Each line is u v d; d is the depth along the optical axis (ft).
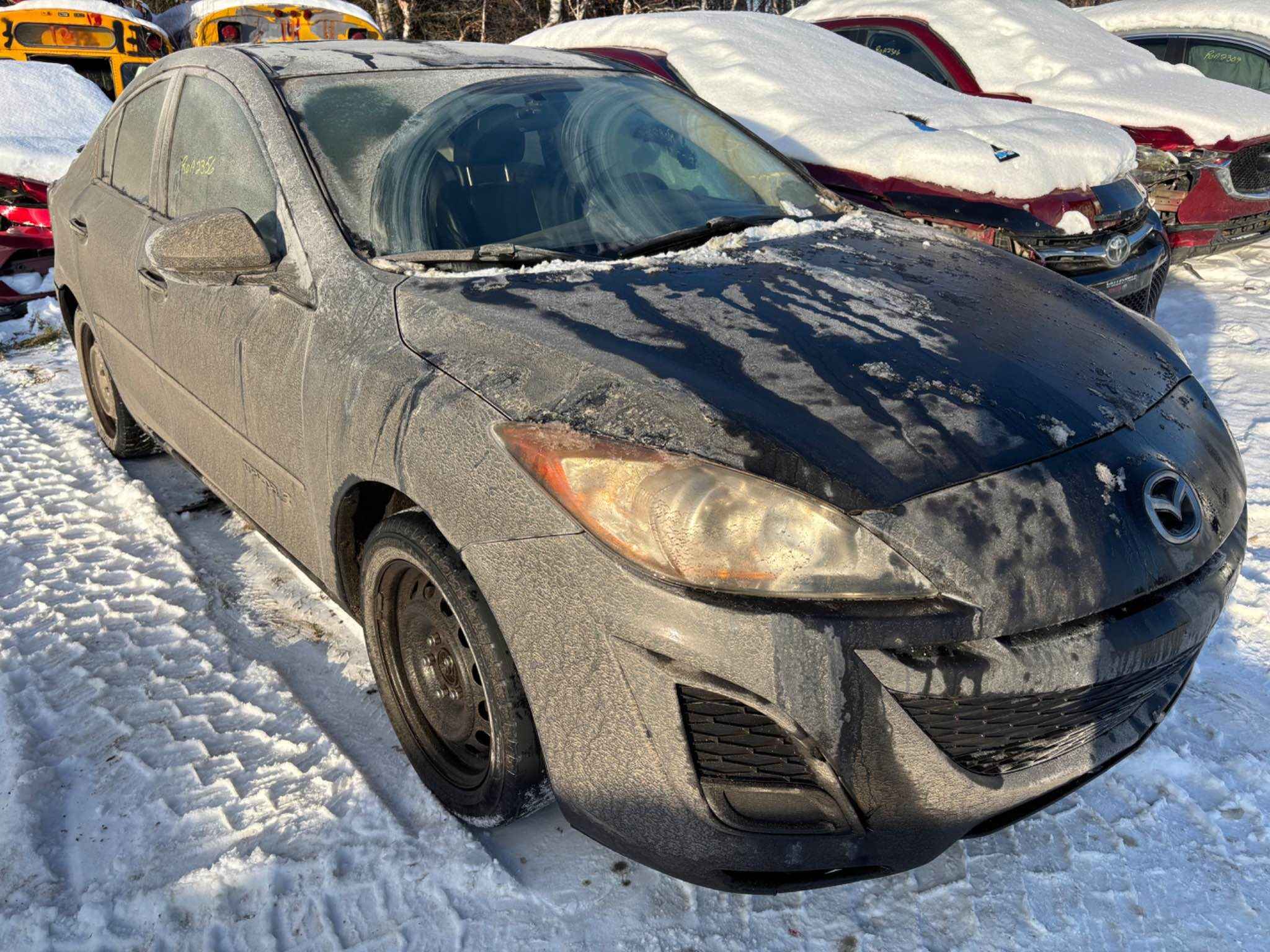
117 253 10.59
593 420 5.46
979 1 22.65
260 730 7.80
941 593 4.95
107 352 11.69
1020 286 7.63
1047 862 6.56
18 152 18.89
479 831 6.84
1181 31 26.99
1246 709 8.10
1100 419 5.90
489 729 6.42
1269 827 6.87
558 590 5.38
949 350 6.24
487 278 7.00
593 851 6.66
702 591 4.99
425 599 6.71
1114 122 20.12
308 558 8.07
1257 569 10.10
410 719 7.19
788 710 4.91
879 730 4.98
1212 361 15.78
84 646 8.89
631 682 5.19
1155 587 5.42
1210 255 22.31
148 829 6.84
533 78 9.47
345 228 7.57
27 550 10.66
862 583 4.92
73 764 7.48
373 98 8.64
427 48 10.11
